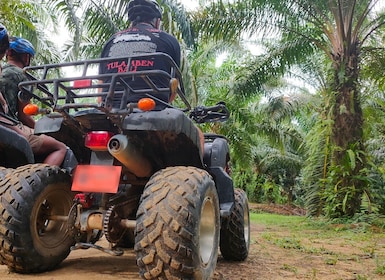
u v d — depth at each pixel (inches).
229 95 509.4
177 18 382.6
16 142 128.8
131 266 130.6
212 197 105.3
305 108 696.4
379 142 548.7
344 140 410.9
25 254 110.4
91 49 435.5
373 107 530.6
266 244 221.0
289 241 232.2
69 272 119.3
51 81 104.4
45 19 431.8
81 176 108.7
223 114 153.9
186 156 117.0
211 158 135.8
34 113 109.4
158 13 137.8
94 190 106.5
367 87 473.4
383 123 513.7
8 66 148.0
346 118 412.8
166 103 116.5
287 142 762.8
